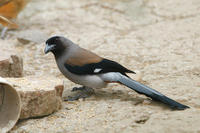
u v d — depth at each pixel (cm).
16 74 1171
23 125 904
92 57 1065
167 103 931
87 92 1129
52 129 878
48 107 940
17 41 1666
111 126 861
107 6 2202
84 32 1780
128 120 885
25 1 1781
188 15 1989
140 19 1980
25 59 1476
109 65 1040
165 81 1171
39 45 1623
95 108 988
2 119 876
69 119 927
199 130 773
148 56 1445
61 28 1836
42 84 980
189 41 1584
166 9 2123
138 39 1664
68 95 1120
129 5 2181
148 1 2291
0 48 1222
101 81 1045
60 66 1095
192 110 902
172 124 818
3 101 891
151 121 856
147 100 1004
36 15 2069
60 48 1082
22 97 898
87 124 889
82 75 1051
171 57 1413
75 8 2181
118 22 1939
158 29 1795
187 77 1190
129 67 1346
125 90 1135
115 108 973
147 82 1180
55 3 2281
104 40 1661
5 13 1722
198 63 1316
